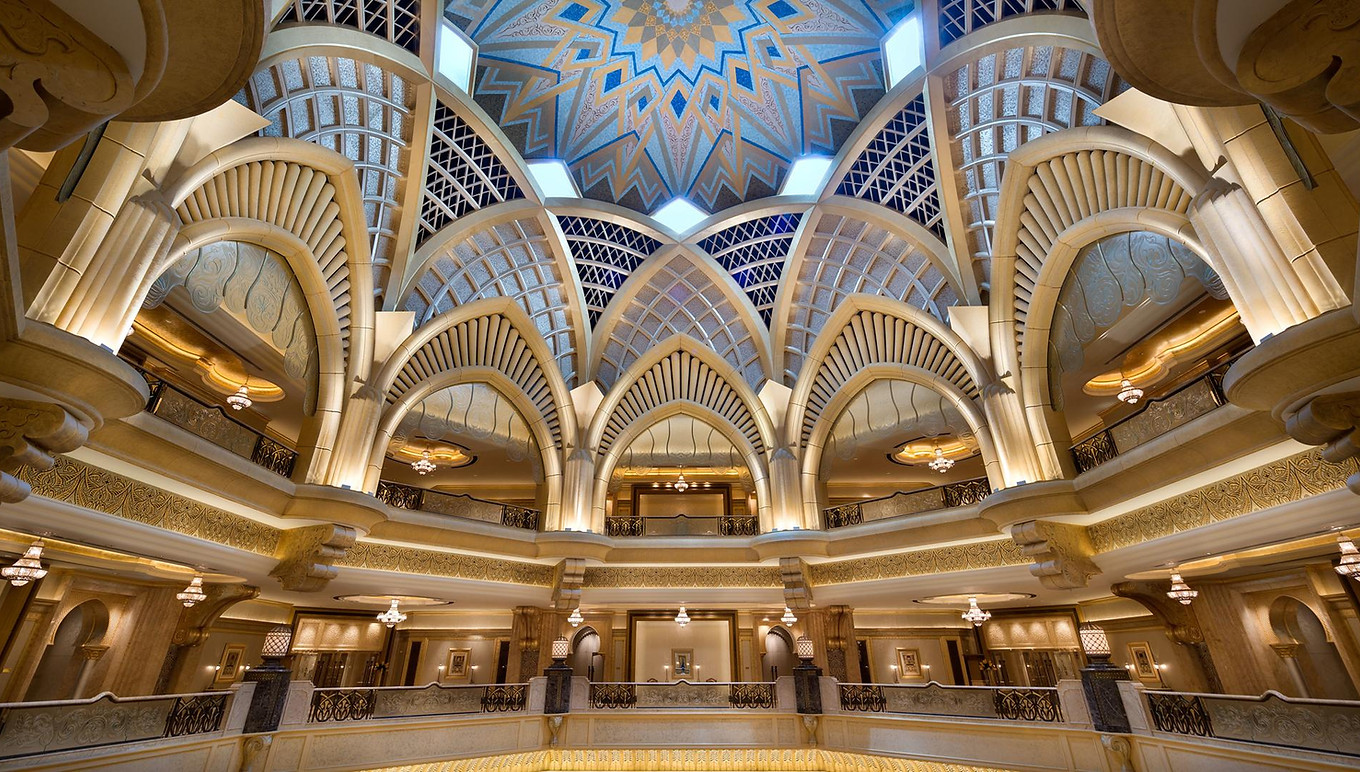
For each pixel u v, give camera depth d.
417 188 11.31
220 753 8.04
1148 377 12.17
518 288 13.70
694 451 15.12
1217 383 7.65
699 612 16.30
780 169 14.09
